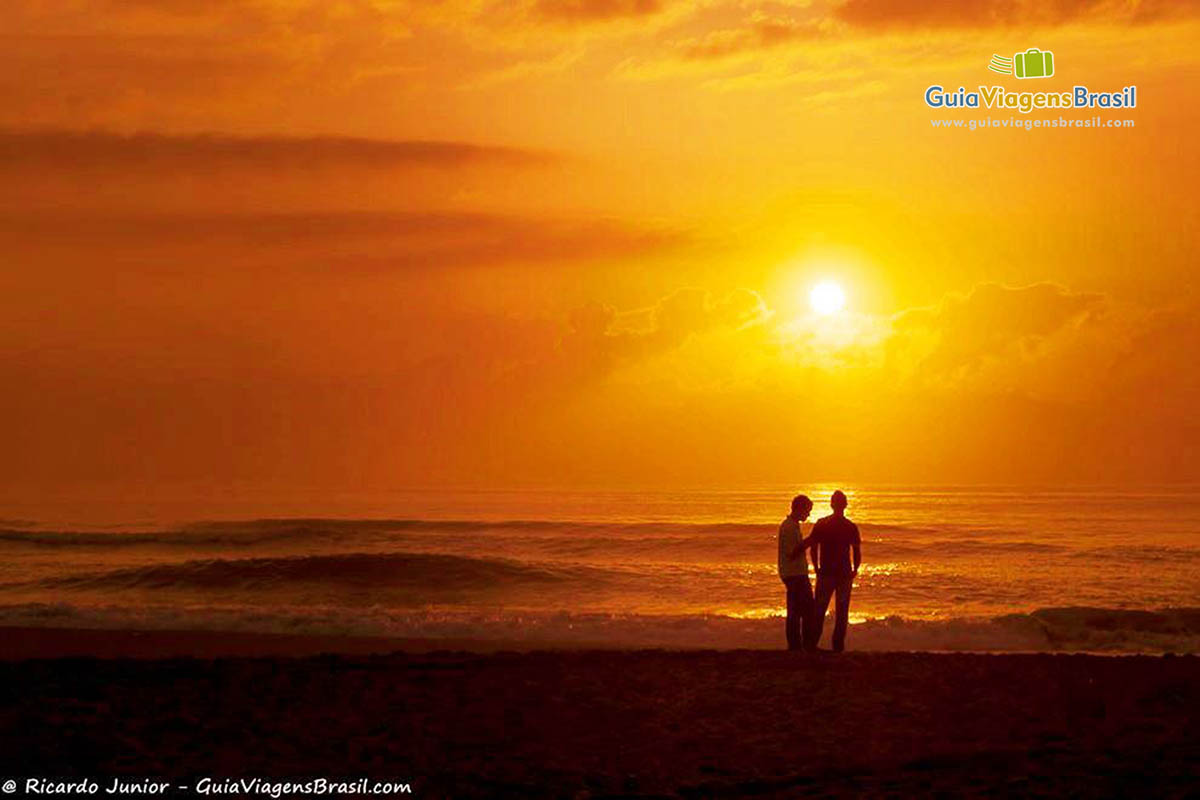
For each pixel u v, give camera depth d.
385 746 9.17
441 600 25.78
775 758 8.95
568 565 30.38
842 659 13.30
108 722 9.77
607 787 8.12
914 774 8.38
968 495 118.00
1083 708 10.70
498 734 9.66
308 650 16.78
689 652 14.05
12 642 17.48
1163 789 7.75
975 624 19.53
